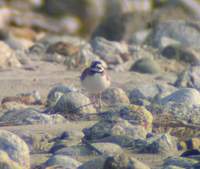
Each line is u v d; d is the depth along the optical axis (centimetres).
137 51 2252
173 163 825
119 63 2075
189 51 2136
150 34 2598
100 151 876
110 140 938
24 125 1080
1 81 1633
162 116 1111
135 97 1324
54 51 2227
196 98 1159
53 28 3438
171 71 1997
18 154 807
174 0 3014
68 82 1641
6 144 812
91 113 1170
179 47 2167
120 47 2184
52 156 849
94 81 1256
